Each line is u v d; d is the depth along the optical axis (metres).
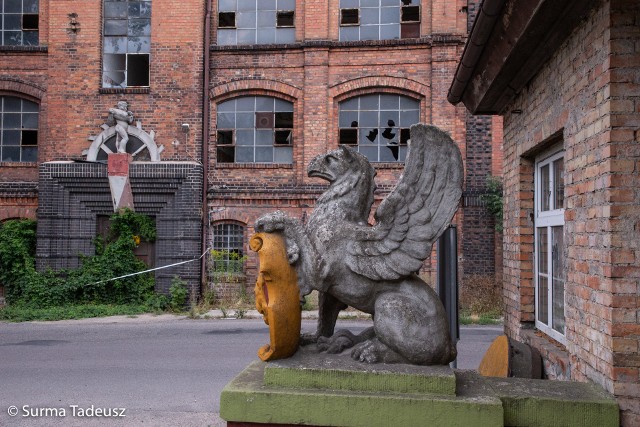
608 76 3.10
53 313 13.98
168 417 5.98
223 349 9.88
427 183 3.09
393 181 15.84
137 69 16.48
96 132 16.05
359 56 16.12
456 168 3.10
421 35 16.16
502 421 2.75
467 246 15.49
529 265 5.38
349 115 16.38
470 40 4.42
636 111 3.06
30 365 8.60
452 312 4.16
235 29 16.81
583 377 3.52
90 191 15.62
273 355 3.02
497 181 15.30
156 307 14.95
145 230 15.49
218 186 16.27
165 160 15.85
